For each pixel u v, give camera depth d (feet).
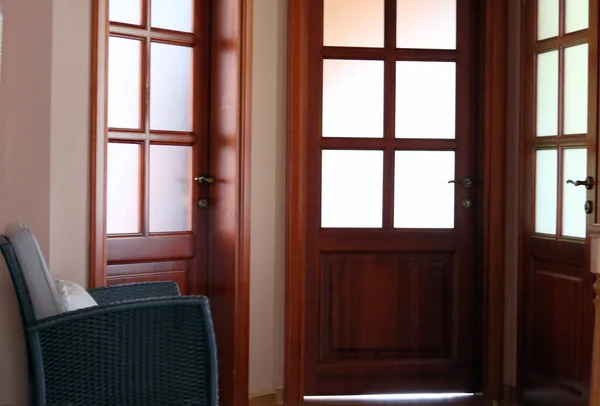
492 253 13.79
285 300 13.52
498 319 13.80
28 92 9.25
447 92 13.99
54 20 10.24
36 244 8.06
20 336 9.01
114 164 12.20
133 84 12.40
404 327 13.93
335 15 13.80
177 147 12.98
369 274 13.85
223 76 13.02
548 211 12.86
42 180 9.46
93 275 10.71
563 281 12.28
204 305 8.34
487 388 13.83
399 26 13.94
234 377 12.85
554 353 12.51
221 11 13.05
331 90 13.79
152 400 8.27
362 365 13.79
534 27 13.16
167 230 12.87
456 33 13.98
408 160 13.97
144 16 12.45
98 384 8.11
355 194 13.87
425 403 13.62
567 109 12.35
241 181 12.80
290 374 13.41
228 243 12.91
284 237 13.60
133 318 8.18
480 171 13.98
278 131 13.58
